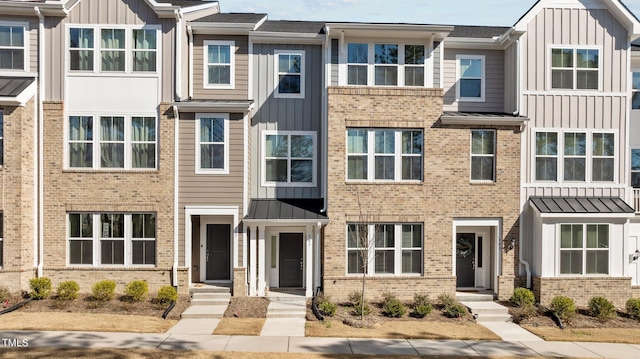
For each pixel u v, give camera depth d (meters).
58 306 15.84
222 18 20.00
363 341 13.58
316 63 19.48
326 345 13.09
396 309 16.16
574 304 17.17
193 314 15.58
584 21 18.83
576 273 17.80
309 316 15.81
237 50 19.38
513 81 19.09
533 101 18.67
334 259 17.69
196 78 19.25
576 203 18.22
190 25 18.75
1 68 17.50
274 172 19.33
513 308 17.06
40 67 17.50
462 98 20.09
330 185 17.77
